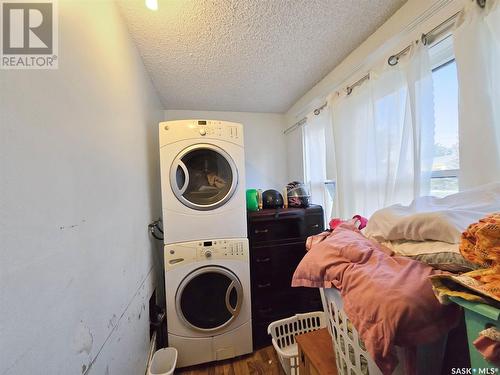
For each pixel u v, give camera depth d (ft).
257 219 5.76
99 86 2.73
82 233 2.16
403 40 3.99
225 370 5.05
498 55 2.60
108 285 2.70
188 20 3.93
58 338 1.73
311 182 7.07
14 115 1.45
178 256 5.10
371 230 2.85
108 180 2.87
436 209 2.35
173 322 5.05
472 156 2.78
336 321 2.43
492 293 1.22
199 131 5.27
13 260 1.37
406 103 3.82
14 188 1.41
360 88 4.89
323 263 2.47
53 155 1.80
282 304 5.92
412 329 1.63
